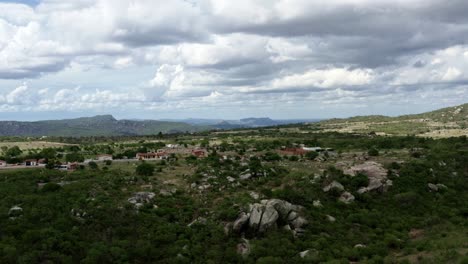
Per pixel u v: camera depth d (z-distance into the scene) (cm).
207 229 8106
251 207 8488
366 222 8900
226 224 8244
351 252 7369
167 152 19575
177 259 7069
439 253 6844
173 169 13162
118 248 7144
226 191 10206
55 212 8200
